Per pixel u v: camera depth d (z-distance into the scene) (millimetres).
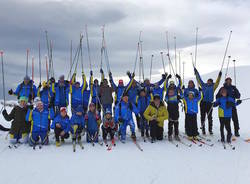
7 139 10352
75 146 9023
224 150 8539
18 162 7219
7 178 6066
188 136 10023
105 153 8148
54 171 6520
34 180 5949
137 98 10812
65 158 7594
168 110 10062
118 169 6676
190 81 10719
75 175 6258
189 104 9953
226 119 9422
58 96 11039
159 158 7637
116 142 9742
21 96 9797
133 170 6609
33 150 8500
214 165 7020
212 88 10867
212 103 10820
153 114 9875
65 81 11367
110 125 9492
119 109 9820
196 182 5879
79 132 9328
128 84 11000
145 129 11578
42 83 11227
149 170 6617
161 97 11484
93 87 11820
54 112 10922
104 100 11383
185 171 6555
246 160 7445
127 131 12227
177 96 10258
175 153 8180
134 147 8953
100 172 6461
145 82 11336
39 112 9172
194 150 8555
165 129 12750
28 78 10648
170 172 6484
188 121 9977
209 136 10719
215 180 5984
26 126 9547
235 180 5980
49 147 8906
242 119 14500
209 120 10930
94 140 9688
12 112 9570
